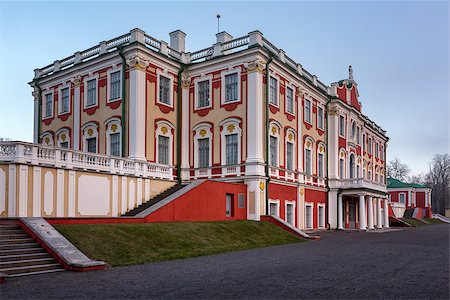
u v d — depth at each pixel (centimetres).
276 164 3306
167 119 3275
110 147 3188
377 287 1157
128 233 1922
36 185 2212
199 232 2295
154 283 1215
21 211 2131
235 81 3225
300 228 3578
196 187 2698
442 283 1221
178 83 3419
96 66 3338
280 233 2811
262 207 3069
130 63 3069
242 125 3139
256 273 1391
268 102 3203
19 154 2152
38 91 3850
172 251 1864
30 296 1056
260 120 3097
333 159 4231
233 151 3195
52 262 1487
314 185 3897
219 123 3256
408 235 3462
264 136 3156
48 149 2289
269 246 2386
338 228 4088
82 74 3453
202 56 3419
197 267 1529
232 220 2858
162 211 2419
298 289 1127
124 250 1723
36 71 3891
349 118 4647
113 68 3203
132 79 3050
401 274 1378
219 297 1034
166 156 3266
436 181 12462
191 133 3403
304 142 3772
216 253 1988
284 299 1012
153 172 3020
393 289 1130
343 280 1262
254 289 1127
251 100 3100
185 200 2600
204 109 3347
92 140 3344
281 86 3438
